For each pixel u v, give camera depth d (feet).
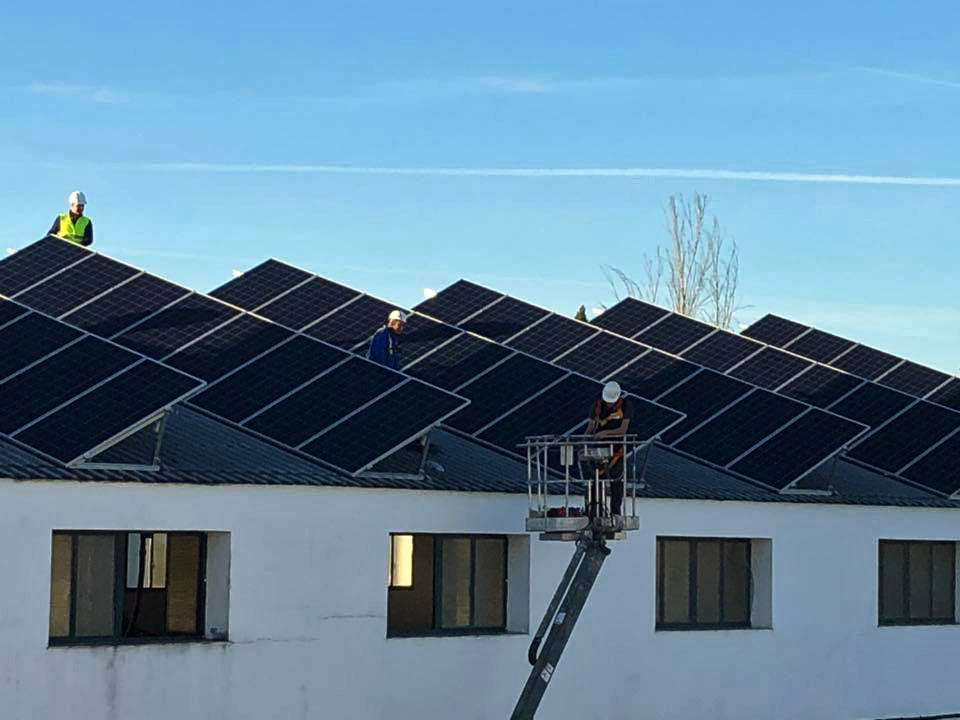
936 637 89.97
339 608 68.28
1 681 58.59
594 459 68.44
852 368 114.32
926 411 99.50
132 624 65.00
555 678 75.31
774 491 84.07
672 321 112.47
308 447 69.92
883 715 87.25
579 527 68.54
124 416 63.31
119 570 63.82
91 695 61.05
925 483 92.22
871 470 95.45
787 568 84.02
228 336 80.59
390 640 69.97
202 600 66.33
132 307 83.76
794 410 89.92
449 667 71.82
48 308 82.99
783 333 119.96
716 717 80.84
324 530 67.97
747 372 104.42
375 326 95.40
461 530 72.38
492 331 102.22
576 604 68.23
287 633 66.59
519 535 75.25
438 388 74.74
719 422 88.99
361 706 68.74
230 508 65.10
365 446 70.18
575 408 83.25
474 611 74.79
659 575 80.94
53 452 61.05
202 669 64.08
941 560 92.17
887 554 89.97
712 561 83.10
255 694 65.51
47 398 64.54
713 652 81.05
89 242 97.71
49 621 60.75
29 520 59.57
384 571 69.87
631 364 96.99
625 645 77.71
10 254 88.63
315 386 74.90
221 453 69.21
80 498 60.95
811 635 84.69
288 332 80.94
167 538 66.23
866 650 86.84
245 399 73.61
